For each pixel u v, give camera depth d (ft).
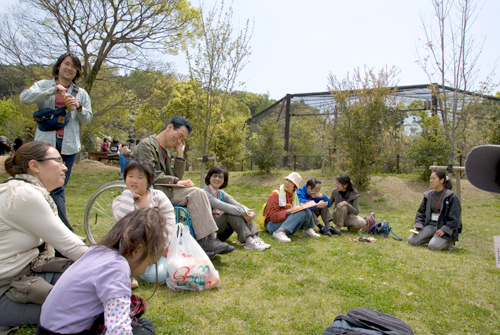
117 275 5.60
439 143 40.86
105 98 58.75
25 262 7.55
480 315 9.59
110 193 14.34
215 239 12.30
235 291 10.43
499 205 34.24
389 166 49.16
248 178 46.88
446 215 17.89
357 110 38.47
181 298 9.75
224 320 8.61
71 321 5.59
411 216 30.19
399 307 9.80
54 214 7.89
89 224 14.51
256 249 14.92
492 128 45.11
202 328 8.20
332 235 19.75
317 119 78.95
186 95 69.41
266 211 18.94
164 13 46.50
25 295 7.09
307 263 13.44
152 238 5.82
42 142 8.13
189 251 10.35
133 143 64.75
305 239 18.06
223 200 15.40
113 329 5.36
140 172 10.06
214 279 10.42
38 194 7.30
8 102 82.38
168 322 8.36
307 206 17.87
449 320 9.22
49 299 5.74
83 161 55.01
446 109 28.09
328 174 45.37
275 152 47.03
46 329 5.65
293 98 58.65
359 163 38.63
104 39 47.93
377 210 33.24
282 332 8.20
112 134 106.42
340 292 10.68
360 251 15.81
